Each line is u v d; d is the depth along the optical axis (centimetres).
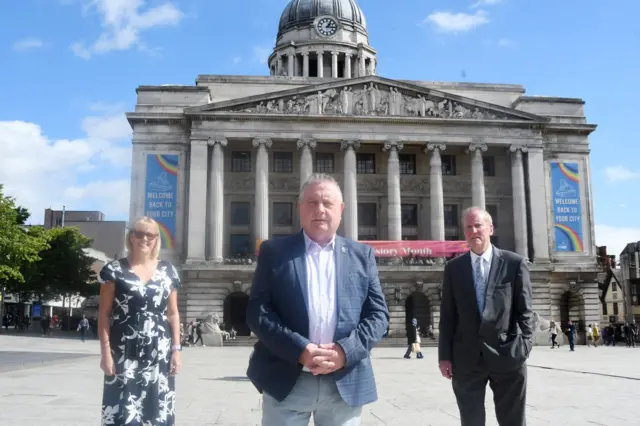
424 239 7425
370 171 7538
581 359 3950
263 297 666
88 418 1388
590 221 7394
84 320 5884
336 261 675
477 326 897
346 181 6931
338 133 7006
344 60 10481
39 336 6669
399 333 6650
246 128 6925
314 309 652
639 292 9925
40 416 1405
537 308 6912
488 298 895
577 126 7488
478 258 925
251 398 1839
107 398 884
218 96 7562
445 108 7162
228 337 6281
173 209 6944
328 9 10806
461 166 7612
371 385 657
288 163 7425
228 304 7012
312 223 677
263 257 684
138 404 883
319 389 640
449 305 945
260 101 6969
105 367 879
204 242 6725
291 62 10331
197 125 6912
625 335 6950
